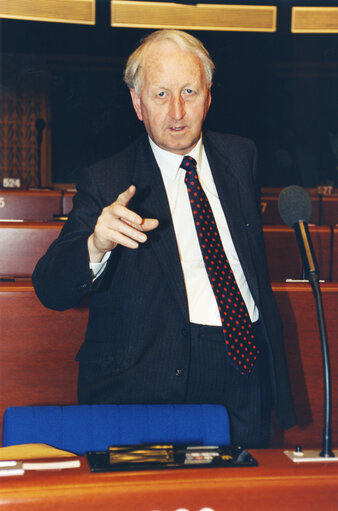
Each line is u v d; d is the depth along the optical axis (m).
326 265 3.29
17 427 1.17
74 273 1.23
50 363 1.75
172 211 1.38
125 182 1.37
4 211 4.68
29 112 9.02
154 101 1.30
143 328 1.32
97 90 9.22
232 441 1.38
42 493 0.82
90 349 1.37
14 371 1.74
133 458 0.94
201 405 1.27
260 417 1.40
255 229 1.46
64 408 1.21
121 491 0.84
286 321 1.82
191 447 1.01
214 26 5.86
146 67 1.30
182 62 1.28
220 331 1.35
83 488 0.84
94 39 9.00
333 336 1.83
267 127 9.42
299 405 1.82
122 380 1.33
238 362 1.33
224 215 1.42
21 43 8.88
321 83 9.36
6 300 1.73
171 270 1.31
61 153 9.23
